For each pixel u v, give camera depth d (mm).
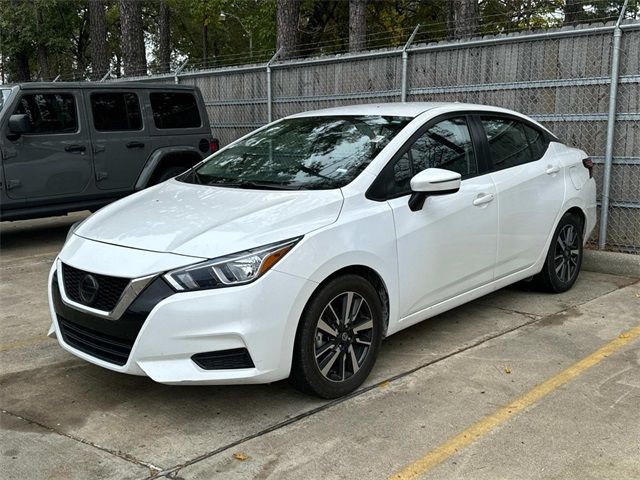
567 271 5949
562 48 7094
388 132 4488
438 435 3402
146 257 3494
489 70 7691
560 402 3762
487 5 18219
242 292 3344
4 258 7727
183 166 9367
